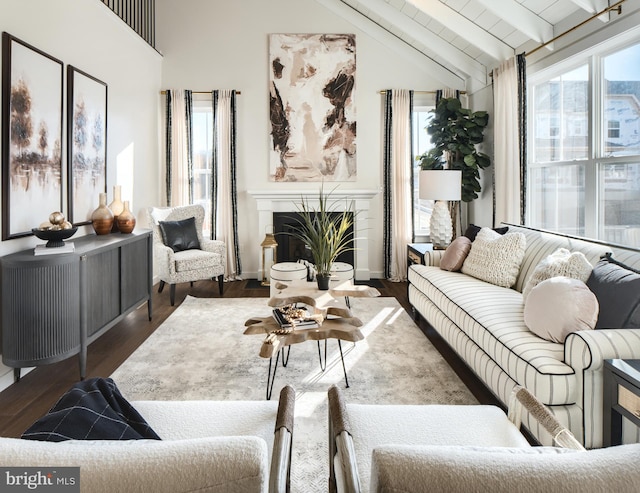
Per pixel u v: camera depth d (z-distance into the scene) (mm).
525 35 4000
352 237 5520
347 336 2244
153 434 1084
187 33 5410
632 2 2738
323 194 5398
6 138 2547
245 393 2404
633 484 525
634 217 2906
